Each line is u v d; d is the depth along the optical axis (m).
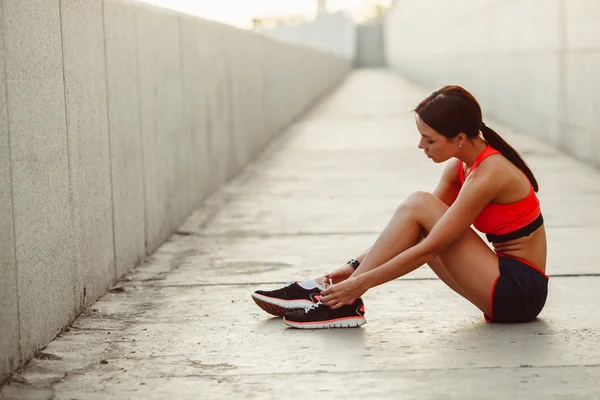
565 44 10.32
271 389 2.92
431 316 3.83
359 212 6.88
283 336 3.56
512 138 12.51
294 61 17.12
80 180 3.95
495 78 15.72
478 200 3.30
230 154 9.01
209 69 7.84
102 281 4.35
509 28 14.17
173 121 6.23
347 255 5.31
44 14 3.44
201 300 4.24
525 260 3.47
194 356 3.31
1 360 2.98
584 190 7.72
